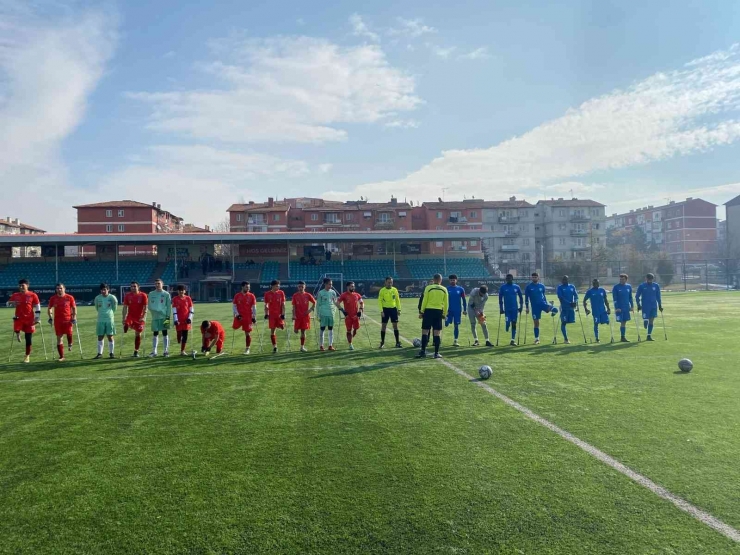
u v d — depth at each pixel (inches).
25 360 448.1
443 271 1998.0
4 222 2883.9
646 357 417.4
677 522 136.1
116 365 417.7
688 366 347.9
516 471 171.8
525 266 2272.4
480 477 167.3
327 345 519.2
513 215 2773.1
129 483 168.6
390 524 137.9
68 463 187.9
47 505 153.7
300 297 486.0
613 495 152.6
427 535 132.0
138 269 1857.8
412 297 1754.4
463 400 273.1
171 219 2792.8
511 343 515.2
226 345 542.3
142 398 292.8
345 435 215.0
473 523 137.6
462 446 197.8
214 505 151.2
